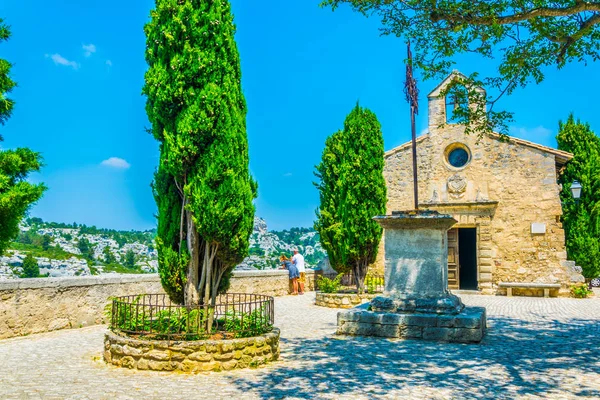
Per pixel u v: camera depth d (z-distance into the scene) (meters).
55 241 52.09
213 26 7.17
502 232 18.52
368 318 9.04
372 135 15.15
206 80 7.07
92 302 10.36
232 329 7.07
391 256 9.48
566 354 7.49
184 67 7.02
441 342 8.45
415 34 8.74
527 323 10.78
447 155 19.67
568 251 20.80
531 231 18.11
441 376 6.11
